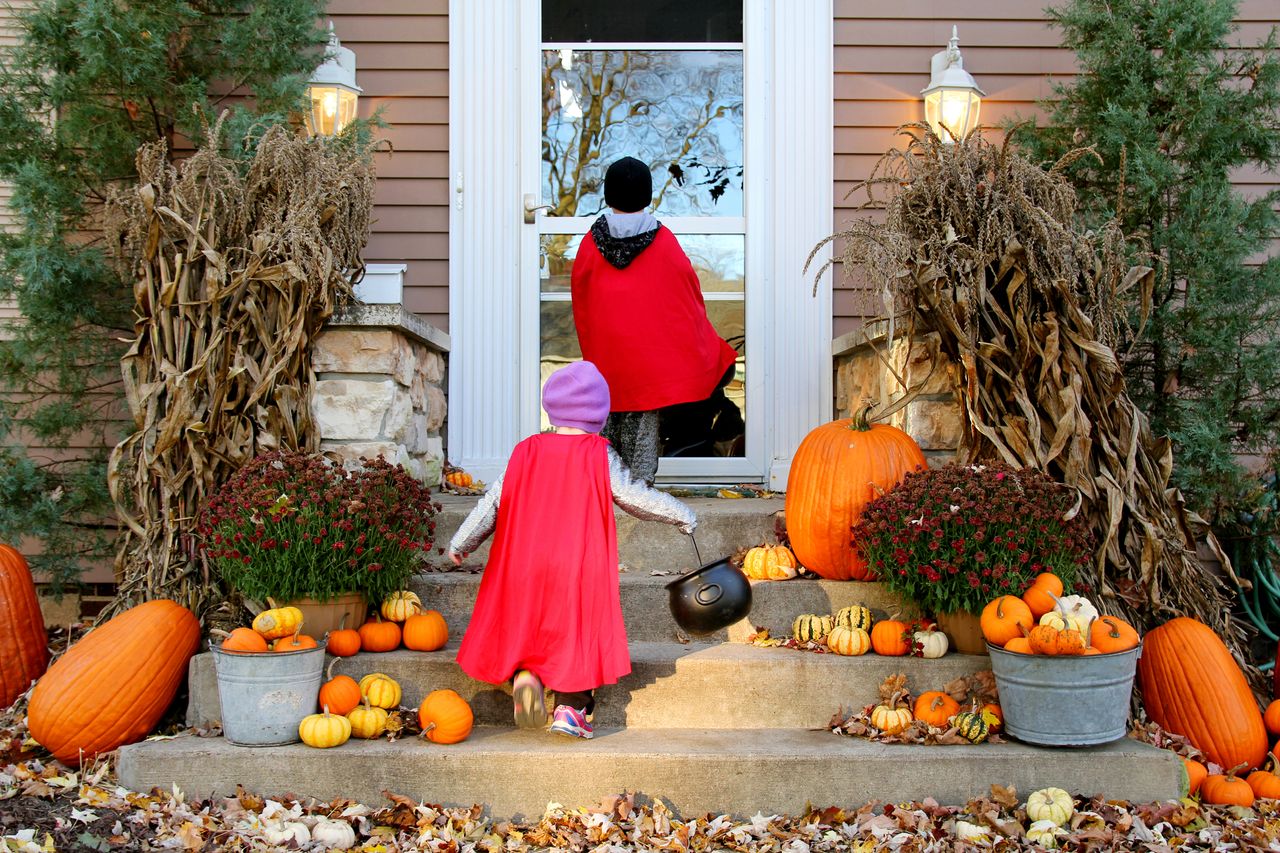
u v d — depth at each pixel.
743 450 4.80
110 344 4.25
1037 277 3.34
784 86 4.78
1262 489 3.95
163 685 3.05
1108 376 3.38
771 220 4.80
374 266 3.85
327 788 2.73
